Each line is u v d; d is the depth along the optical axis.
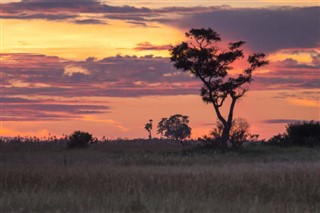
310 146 103.25
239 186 41.34
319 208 33.38
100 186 40.66
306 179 44.62
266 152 93.50
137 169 53.47
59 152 81.81
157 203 32.25
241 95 113.62
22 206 31.55
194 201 33.94
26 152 78.31
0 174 45.50
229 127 107.12
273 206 32.75
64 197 34.50
